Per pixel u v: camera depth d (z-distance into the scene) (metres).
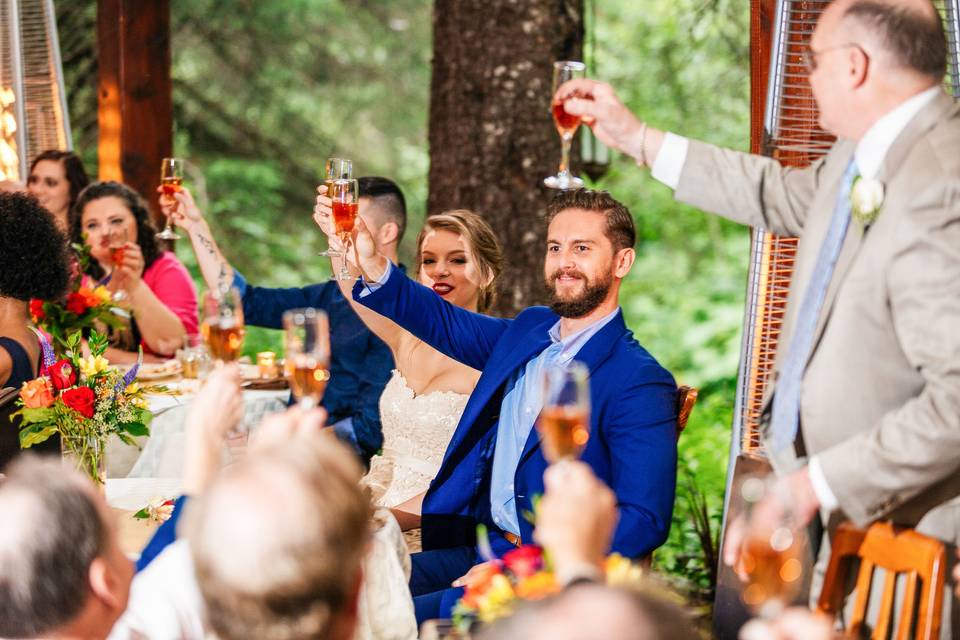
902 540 2.02
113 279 4.62
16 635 1.64
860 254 2.19
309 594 1.43
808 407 2.26
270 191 11.30
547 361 2.99
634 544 2.66
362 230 3.08
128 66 5.75
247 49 11.37
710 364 8.53
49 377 2.98
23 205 3.24
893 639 2.12
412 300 3.14
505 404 3.04
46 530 1.63
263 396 4.20
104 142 5.84
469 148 5.04
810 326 2.28
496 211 5.02
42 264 3.22
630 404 2.79
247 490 1.45
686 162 2.52
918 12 2.15
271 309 4.38
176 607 1.76
